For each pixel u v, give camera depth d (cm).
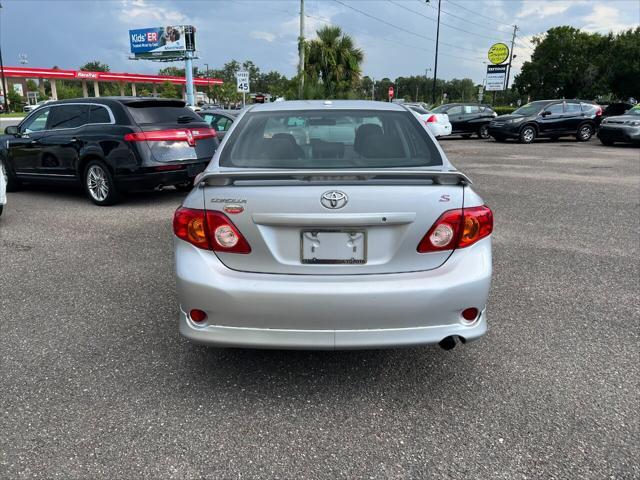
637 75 4628
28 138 864
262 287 252
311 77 2888
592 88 4969
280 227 255
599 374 304
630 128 1794
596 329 364
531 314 389
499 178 1084
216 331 261
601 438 247
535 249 560
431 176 255
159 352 333
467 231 260
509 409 271
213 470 228
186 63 5116
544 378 300
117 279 468
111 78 7131
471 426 257
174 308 403
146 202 832
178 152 782
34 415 266
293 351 336
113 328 368
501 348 337
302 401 280
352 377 304
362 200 249
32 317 387
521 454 237
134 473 226
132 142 748
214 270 260
